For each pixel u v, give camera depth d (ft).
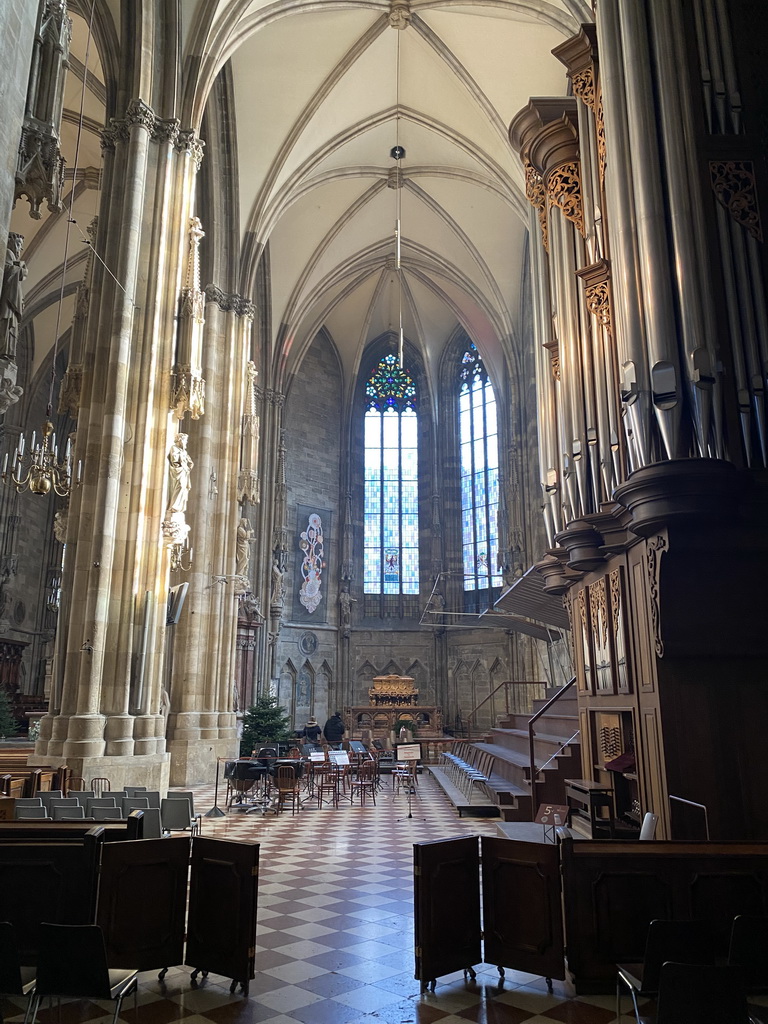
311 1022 19.57
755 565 32.37
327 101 88.84
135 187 58.49
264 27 74.33
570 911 21.65
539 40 78.02
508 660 122.21
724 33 36.78
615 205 35.73
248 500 84.12
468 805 56.59
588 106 44.24
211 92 84.38
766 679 32.32
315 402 135.95
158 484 57.00
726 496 29.91
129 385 56.75
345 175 102.17
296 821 53.57
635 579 36.81
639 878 21.76
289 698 121.49
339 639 130.31
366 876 36.04
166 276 60.34
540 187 53.42
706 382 30.71
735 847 22.41
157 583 56.59
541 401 56.39
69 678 51.39
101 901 21.71
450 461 137.39
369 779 72.95
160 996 21.30
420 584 135.95
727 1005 14.56
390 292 135.23
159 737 55.16
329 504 134.62
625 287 34.04
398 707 114.01
